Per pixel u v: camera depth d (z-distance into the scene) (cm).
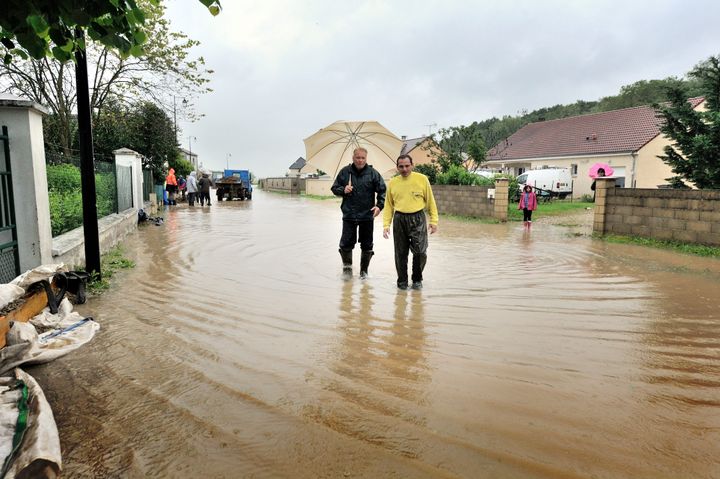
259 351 386
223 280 667
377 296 579
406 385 323
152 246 1012
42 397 289
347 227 709
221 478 226
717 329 457
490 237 1262
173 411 288
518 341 415
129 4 324
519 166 3703
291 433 263
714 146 1288
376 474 228
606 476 227
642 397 309
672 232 1111
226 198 3594
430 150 2605
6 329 383
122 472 231
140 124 2417
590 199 2756
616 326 463
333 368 351
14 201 534
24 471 221
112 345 400
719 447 252
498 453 244
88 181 622
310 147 934
